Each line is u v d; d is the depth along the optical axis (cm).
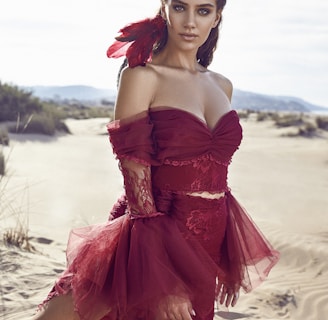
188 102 303
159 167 301
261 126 3919
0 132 2202
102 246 296
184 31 305
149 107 303
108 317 301
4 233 724
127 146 291
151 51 307
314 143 2953
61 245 743
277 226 935
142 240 288
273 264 344
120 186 1325
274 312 570
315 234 901
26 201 1042
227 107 318
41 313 300
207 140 300
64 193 1172
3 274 580
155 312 278
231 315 541
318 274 708
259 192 1370
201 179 302
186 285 286
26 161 1697
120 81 303
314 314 576
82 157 1964
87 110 5938
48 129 2711
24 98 3086
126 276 288
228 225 326
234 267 327
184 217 302
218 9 314
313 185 1551
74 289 292
